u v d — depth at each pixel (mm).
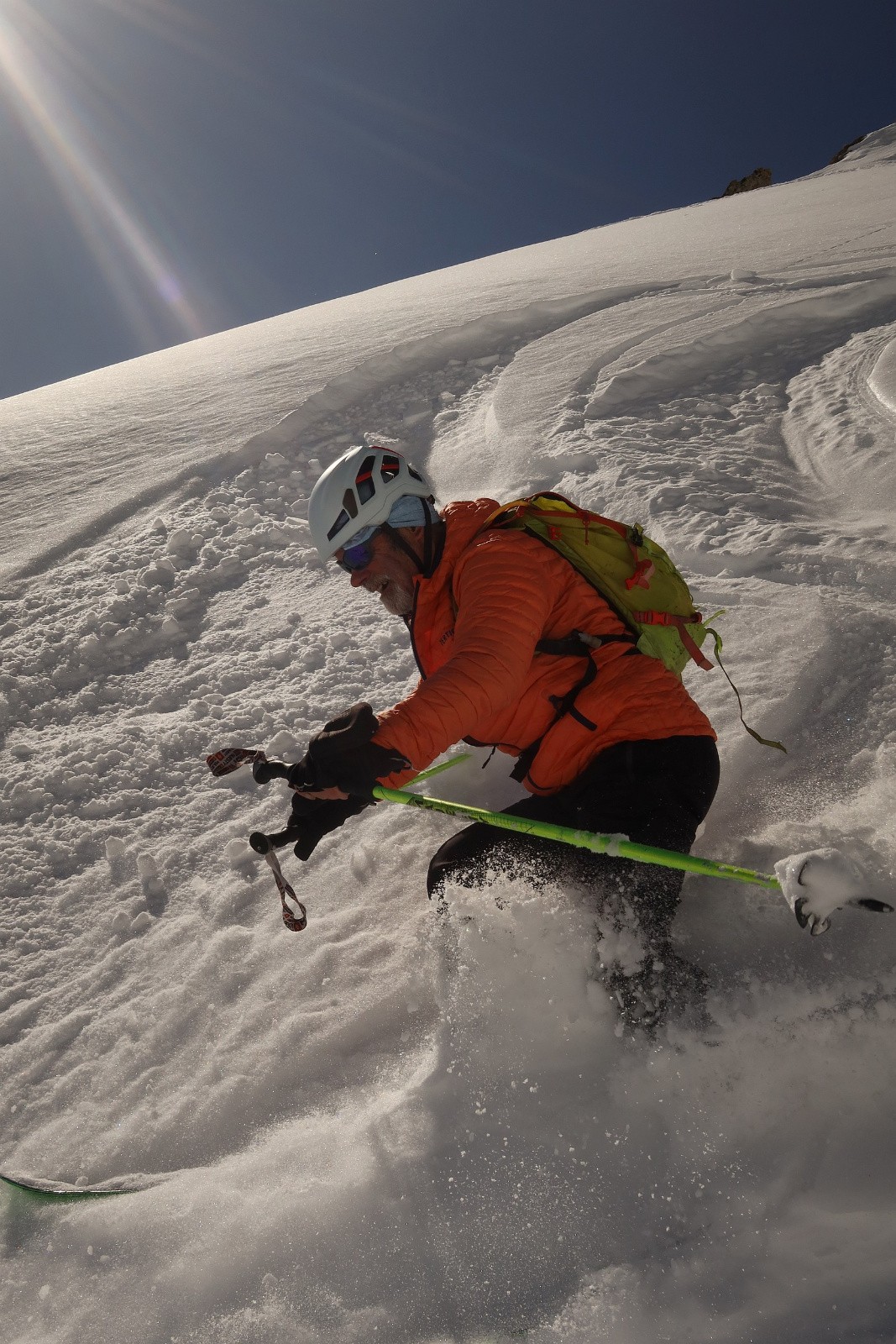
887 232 10133
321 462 6121
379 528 2070
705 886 2236
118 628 4270
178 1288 1683
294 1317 1604
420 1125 1870
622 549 2145
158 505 5656
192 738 3445
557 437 5699
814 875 1629
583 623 2084
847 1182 1600
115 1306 1681
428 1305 1582
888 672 2893
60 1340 1652
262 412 7020
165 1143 2021
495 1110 1858
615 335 7594
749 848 2330
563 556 2098
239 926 2574
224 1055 2188
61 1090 2203
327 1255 1685
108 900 2777
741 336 7055
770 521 4246
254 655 3947
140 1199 1850
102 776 3320
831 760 2621
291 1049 2148
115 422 7809
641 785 1943
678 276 9477
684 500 4523
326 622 4102
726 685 3018
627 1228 1618
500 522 2143
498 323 8469
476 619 1927
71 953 2611
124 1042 2289
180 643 4188
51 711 3822
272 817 2977
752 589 3617
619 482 4824
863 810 2381
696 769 1976
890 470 4555
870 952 1927
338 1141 1883
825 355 6578
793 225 12914
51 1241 1820
